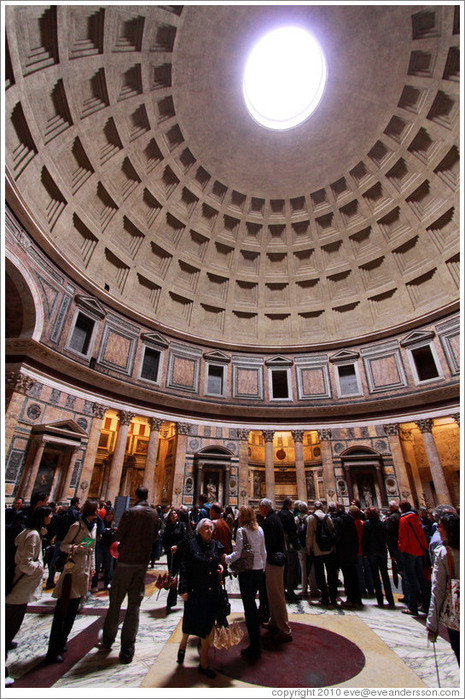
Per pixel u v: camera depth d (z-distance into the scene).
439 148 19.58
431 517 9.64
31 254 14.45
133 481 22.86
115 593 4.73
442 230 21.11
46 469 14.52
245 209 25.05
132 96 17.48
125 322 20.36
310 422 22.23
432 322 20.75
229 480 20.59
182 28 16.75
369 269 24.50
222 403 22.69
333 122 21.38
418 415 19.75
